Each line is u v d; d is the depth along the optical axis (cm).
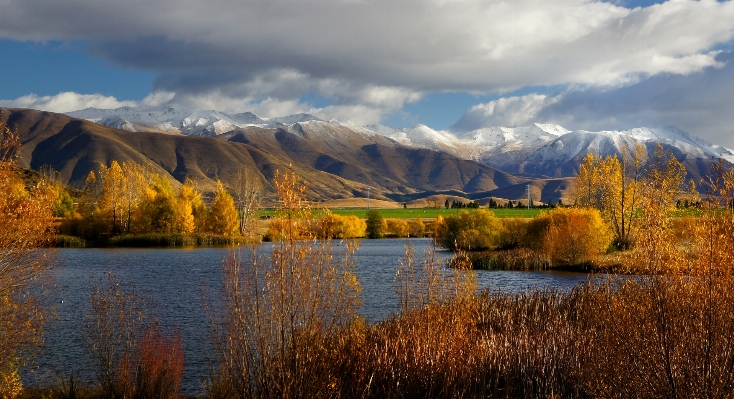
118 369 1689
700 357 1000
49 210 1922
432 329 1537
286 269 1135
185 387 1766
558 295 2459
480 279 4481
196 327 2502
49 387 1758
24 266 1775
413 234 11300
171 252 7012
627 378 1080
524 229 6519
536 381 1474
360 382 1323
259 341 1153
